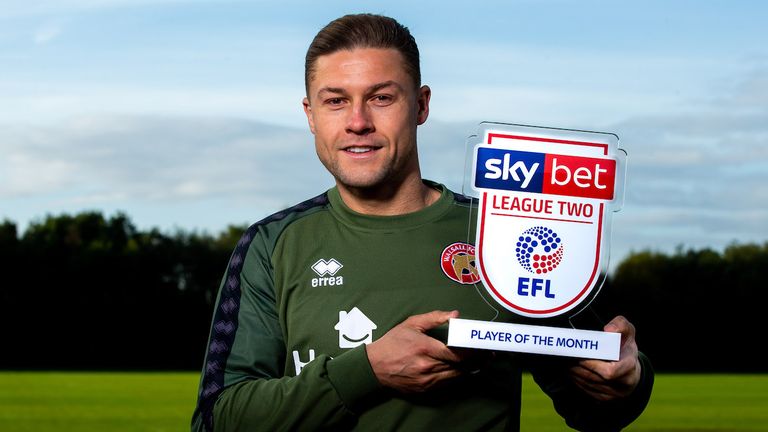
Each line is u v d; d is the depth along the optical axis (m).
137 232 57.97
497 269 2.69
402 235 2.86
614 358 2.61
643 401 2.83
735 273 47.59
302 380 2.66
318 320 2.81
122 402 19.56
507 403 2.82
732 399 21.58
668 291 47.66
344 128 2.75
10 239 51.81
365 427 2.70
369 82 2.73
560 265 2.70
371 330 2.78
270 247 2.93
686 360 47.31
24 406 18.44
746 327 47.41
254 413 2.68
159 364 51.38
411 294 2.80
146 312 51.28
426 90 3.00
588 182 2.71
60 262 51.38
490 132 2.72
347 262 2.85
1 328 49.97
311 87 2.82
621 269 48.44
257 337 2.88
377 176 2.77
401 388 2.63
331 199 2.98
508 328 2.58
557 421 14.88
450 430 2.72
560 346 2.60
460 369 2.60
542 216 2.70
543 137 2.71
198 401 2.86
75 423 14.94
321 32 2.81
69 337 50.56
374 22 2.78
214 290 53.84
